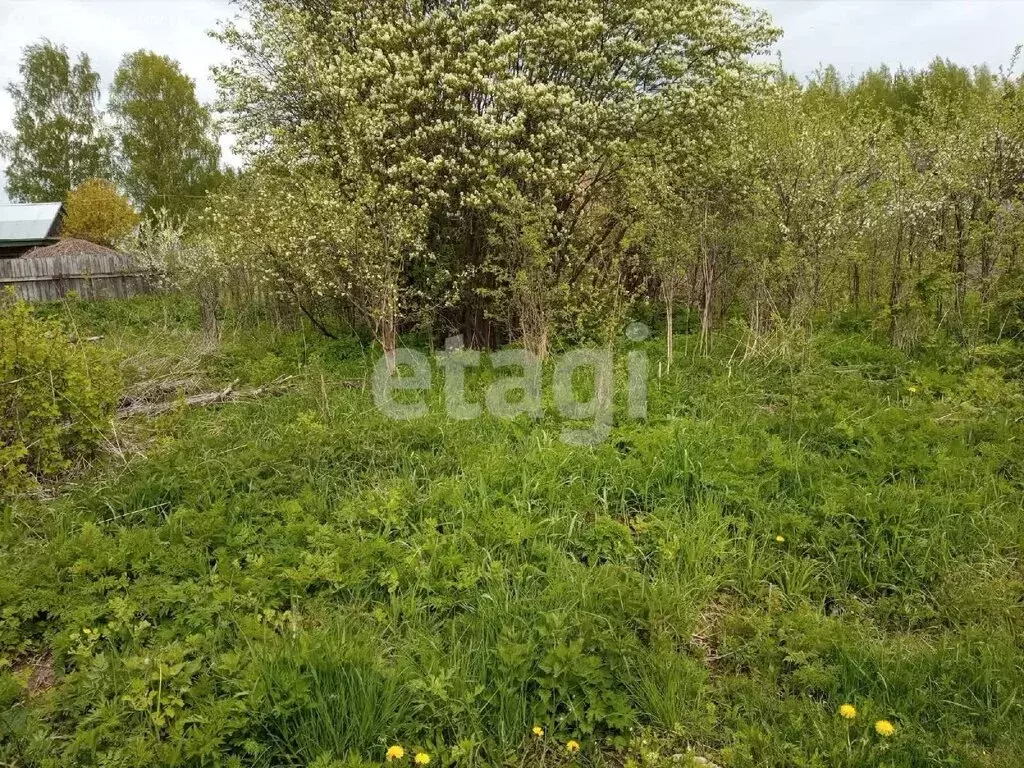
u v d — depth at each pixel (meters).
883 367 6.70
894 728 2.49
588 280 8.36
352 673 2.55
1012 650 2.87
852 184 7.41
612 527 3.72
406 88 7.66
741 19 8.68
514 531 3.58
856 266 9.12
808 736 2.48
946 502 3.94
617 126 8.38
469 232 8.53
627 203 8.24
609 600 3.11
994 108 7.13
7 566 3.42
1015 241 7.12
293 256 7.76
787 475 4.32
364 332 9.15
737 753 2.42
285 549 3.56
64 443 4.85
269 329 9.95
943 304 7.38
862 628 3.12
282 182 8.38
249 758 2.38
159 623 3.08
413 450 4.88
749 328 7.38
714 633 3.16
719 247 8.27
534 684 2.69
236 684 2.53
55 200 33.94
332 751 2.37
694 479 4.21
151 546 3.49
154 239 12.99
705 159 8.24
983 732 2.52
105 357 5.45
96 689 2.61
